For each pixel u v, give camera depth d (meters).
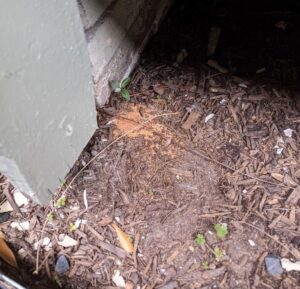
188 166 0.56
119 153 0.57
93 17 0.50
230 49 0.69
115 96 0.63
